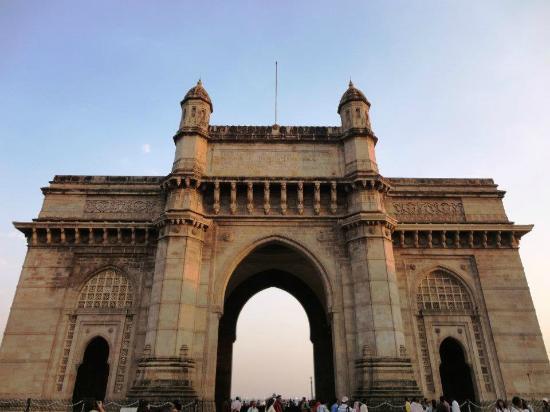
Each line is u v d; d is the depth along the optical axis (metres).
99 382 33.31
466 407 30.66
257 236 30.86
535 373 28.89
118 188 34.59
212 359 27.14
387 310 27.17
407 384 25.03
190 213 29.83
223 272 29.70
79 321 29.91
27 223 32.12
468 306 31.33
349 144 33.50
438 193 34.72
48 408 27.28
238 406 29.02
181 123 34.41
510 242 33.00
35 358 28.62
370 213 29.92
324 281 29.59
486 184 35.75
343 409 22.78
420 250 32.62
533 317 30.64
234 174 32.88
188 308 27.56
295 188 32.19
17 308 30.00
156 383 24.67
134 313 30.02
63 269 31.50
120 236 32.34
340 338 27.84
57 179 35.19
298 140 34.22
